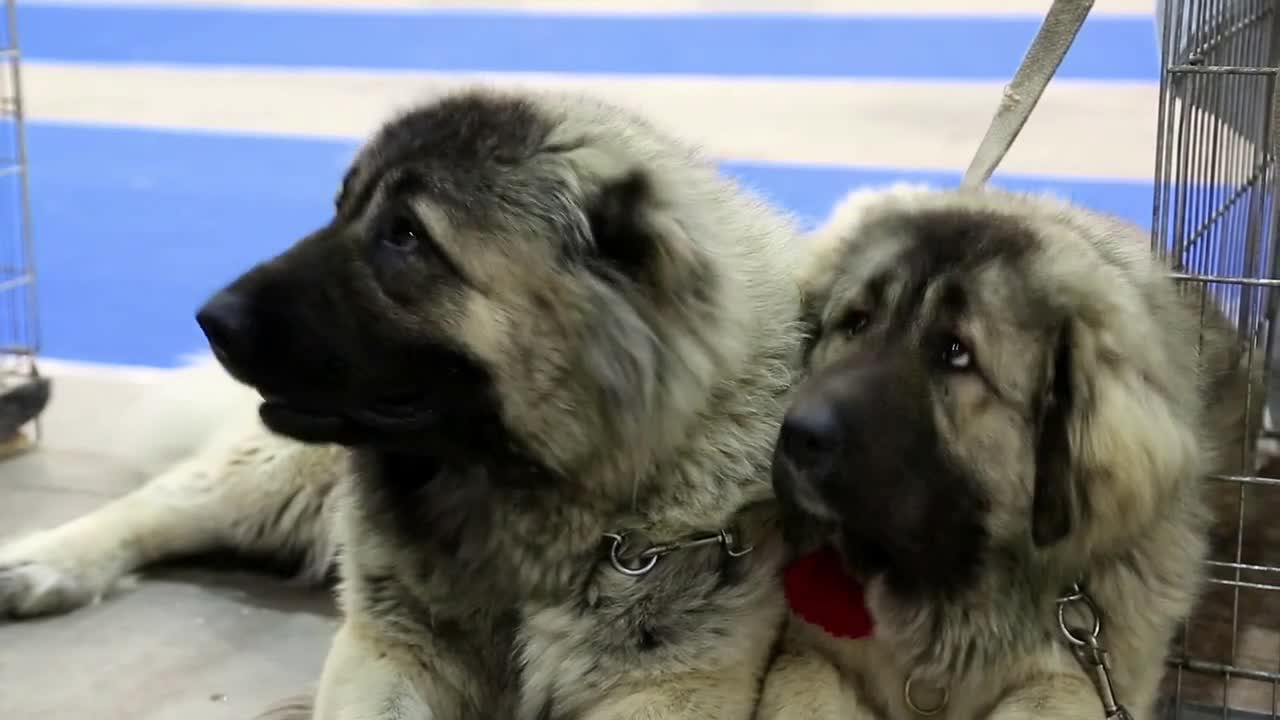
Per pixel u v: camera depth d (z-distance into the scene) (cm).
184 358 485
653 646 248
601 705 247
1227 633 316
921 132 848
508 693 264
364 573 266
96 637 321
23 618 329
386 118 278
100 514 359
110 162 866
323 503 350
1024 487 240
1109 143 801
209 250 705
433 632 262
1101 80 971
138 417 412
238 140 907
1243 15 347
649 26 1202
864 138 835
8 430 430
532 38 1167
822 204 690
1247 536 340
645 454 248
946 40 1122
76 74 1105
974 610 245
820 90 981
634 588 248
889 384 233
